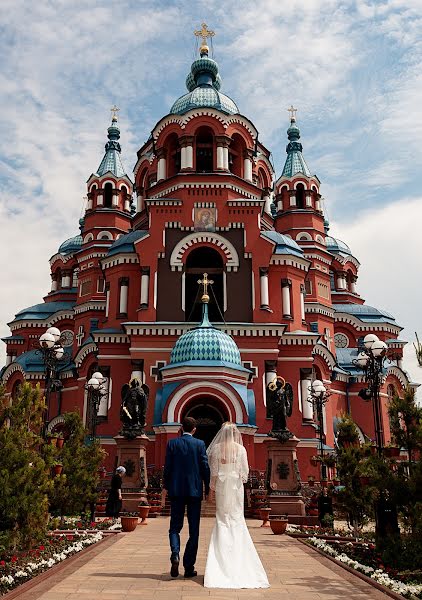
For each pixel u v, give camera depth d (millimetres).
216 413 36625
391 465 13664
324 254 54594
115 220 55062
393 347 56781
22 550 13148
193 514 10820
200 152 44219
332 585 10242
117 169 57938
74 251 61562
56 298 60406
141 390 27234
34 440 13117
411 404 13211
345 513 19922
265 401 35438
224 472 10773
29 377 49844
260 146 48125
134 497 25359
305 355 38031
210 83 48812
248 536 10367
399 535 12578
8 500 11953
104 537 17594
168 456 11070
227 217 39562
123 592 9273
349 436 19734
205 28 50875
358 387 50094
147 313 37219
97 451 22781
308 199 55938
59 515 20797
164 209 39500
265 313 37719
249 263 38906
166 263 38594
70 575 10844
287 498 24500
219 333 33469
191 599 8805
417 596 9891
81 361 43875
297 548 15406
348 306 58906
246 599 8867
